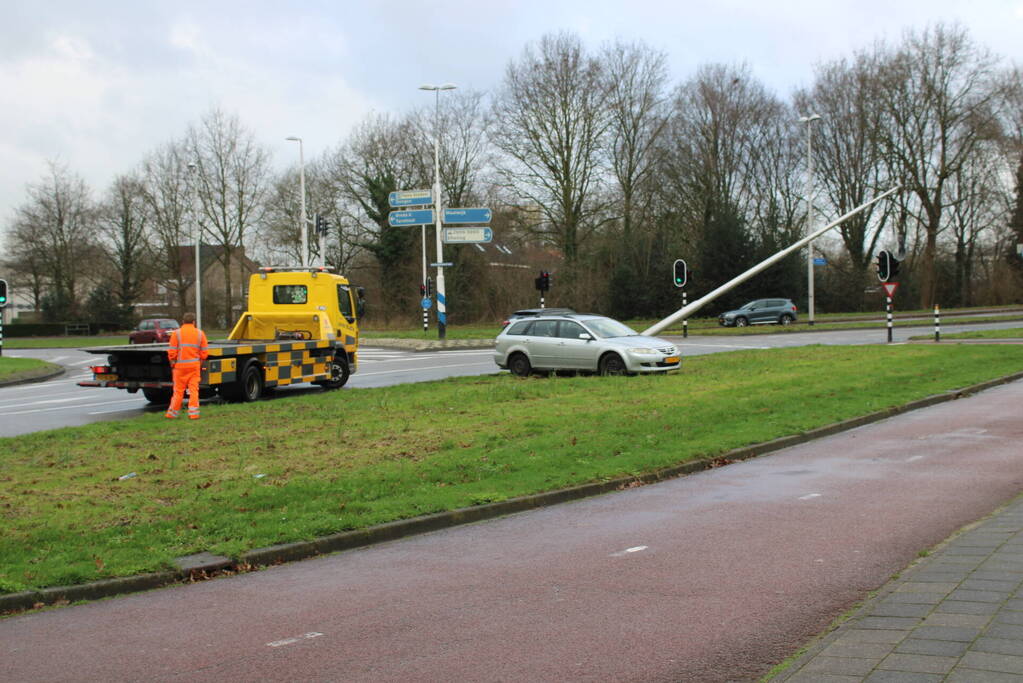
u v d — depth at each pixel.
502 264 59.75
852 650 4.61
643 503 8.81
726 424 13.19
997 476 9.58
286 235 63.19
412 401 16.44
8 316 94.31
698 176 57.47
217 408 16.12
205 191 62.44
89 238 71.94
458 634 5.17
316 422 13.89
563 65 51.56
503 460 10.32
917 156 55.78
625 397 16.14
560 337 21.80
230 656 4.90
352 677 4.56
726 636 5.04
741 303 58.16
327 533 7.39
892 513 8.01
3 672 4.73
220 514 7.90
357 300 22.41
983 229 64.25
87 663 4.84
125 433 13.01
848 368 21.03
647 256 58.91
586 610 5.55
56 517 7.81
